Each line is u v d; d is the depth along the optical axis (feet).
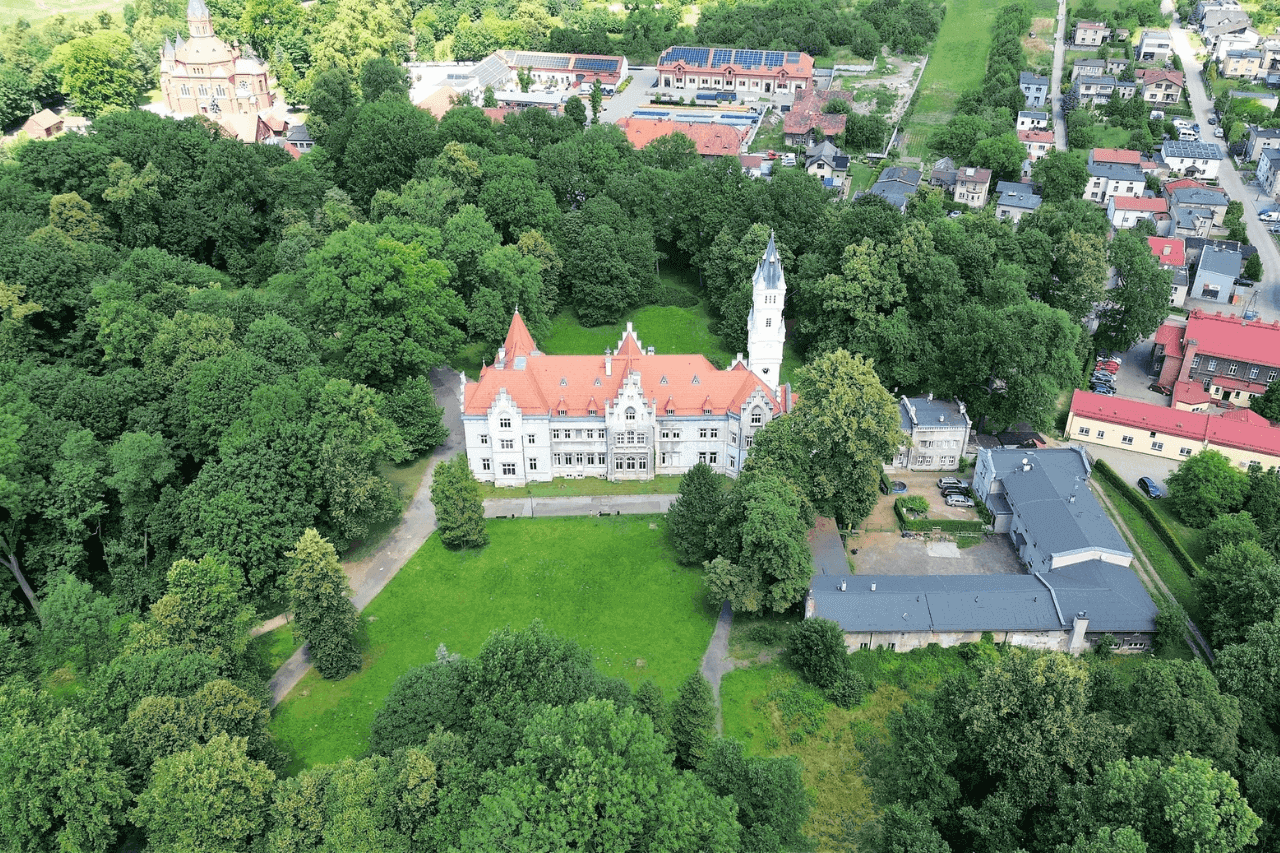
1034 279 641.40
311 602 393.50
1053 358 566.77
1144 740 333.42
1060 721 325.21
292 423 463.01
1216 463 492.95
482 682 344.49
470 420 512.63
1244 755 336.70
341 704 394.32
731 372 522.06
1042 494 479.00
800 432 469.98
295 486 452.76
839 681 394.11
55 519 440.04
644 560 472.85
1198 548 481.05
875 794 357.61
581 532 492.13
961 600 420.77
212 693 334.65
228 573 382.83
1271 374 600.39
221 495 428.97
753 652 419.33
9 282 544.62
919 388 610.65
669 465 532.73
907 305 622.95
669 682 401.90
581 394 517.14
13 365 496.64
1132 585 431.43
